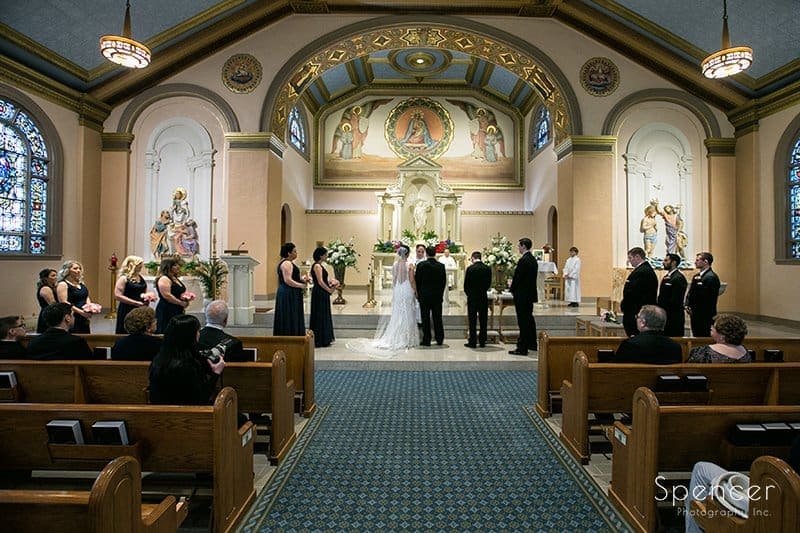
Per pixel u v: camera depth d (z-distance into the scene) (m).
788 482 1.68
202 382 2.94
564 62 11.33
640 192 11.38
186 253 11.22
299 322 6.66
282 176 13.20
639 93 11.30
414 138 17.23
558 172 12.09
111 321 9.98
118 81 10.79
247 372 3.67
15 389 3.34
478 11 11.07
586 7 10.58
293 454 3.81
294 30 11.27
